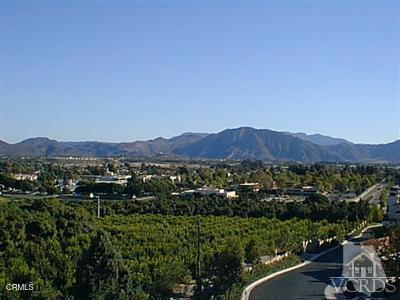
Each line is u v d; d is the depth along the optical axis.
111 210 98.69
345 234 91.12
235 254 50.91
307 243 81.31
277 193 138.50
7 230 62.09
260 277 61.03
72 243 61.41
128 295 40.22
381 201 118.31
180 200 110.56
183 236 72.00
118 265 40.47
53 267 47.16
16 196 125.38
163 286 47.00
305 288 55.94
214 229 79.12
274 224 88.69
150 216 93.50
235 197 120.62
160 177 179.12
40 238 62.38
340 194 140.38
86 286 39.12
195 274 53.59
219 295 48.22
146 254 60.25
